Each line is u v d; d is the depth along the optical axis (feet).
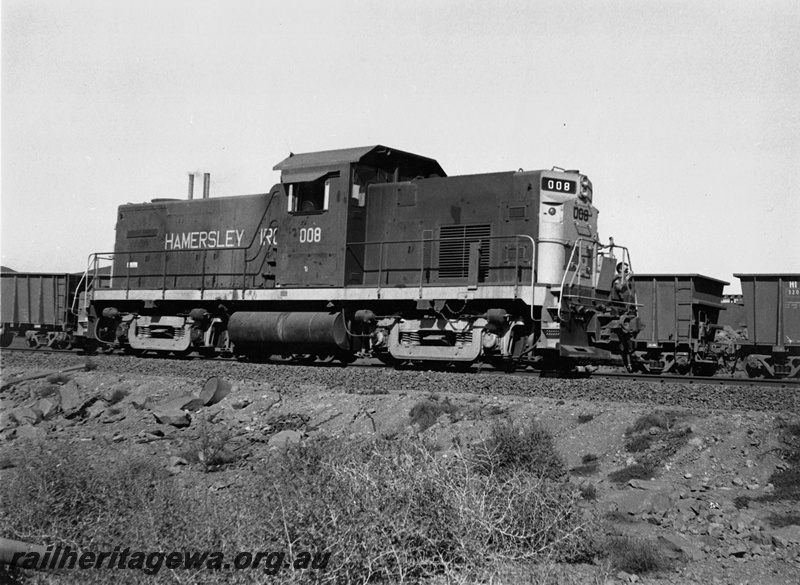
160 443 37.68
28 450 35.81
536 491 23.22
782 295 72.38
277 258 58.70
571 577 20.53
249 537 21.75
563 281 46.03
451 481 21.83
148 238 69.92
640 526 24.75
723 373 76.84
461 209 52.06
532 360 49.67
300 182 56.95
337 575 19.99
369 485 21.93
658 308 71.51
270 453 34.17
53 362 61.77
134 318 68.80
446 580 19.51
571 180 50.01
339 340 54.85
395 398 38.86
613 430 31.96
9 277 98.43
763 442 29.17
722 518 24.80
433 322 51.24
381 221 55.26
